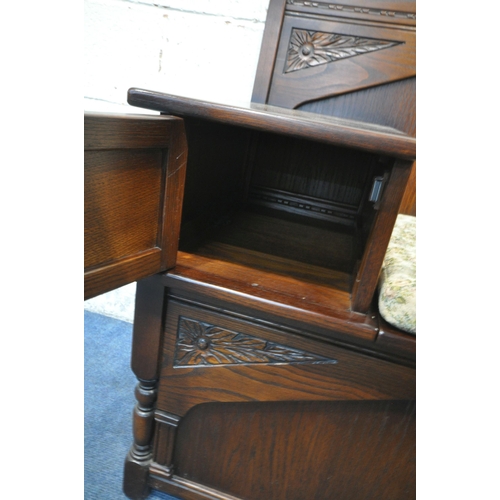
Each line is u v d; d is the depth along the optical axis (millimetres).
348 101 882
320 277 596
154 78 986
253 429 614
